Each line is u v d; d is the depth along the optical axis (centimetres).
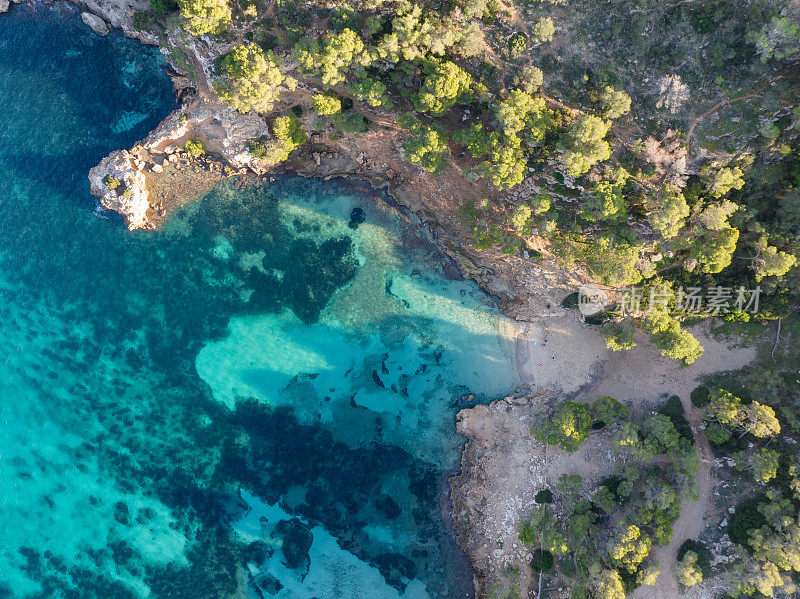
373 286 6706
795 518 5400
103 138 6700
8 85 6794
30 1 6781
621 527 5594
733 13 5078
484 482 6412
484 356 6606
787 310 5784
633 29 5250
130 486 6669
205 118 6406
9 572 6644
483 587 6328
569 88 5459
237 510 6575
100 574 6600
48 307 6794
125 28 6588
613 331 5947
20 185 6788
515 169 5366
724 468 5881
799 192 5228
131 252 6769
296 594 6469
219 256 6744
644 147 5438
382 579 6462
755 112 5203
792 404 5762
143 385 6738
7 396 6788
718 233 5334
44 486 6706
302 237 6731
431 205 6544
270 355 6700
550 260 6194
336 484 6562
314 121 6372
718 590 5747
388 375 6650
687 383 6175
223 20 5556
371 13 5550
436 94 5238
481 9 5272
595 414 6181
